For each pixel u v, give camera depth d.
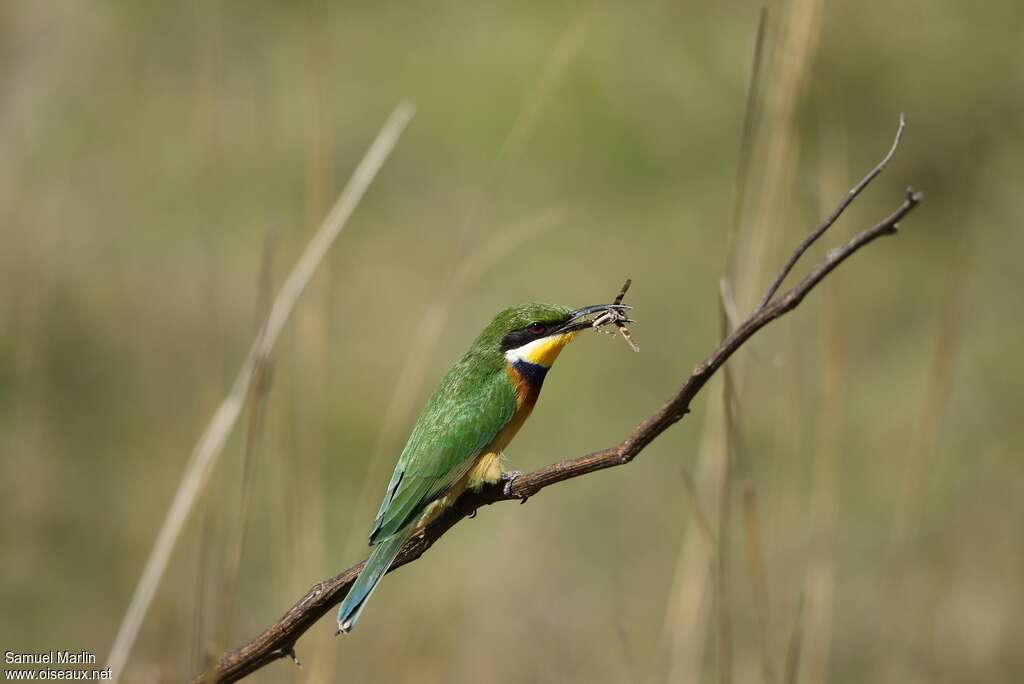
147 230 15.29
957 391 13.71
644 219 15.96
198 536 10.44
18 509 12.23
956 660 10.64
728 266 6.75
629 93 16.33
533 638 11.34
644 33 16.16
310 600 5.45
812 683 8.27
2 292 13.09
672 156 16.19
